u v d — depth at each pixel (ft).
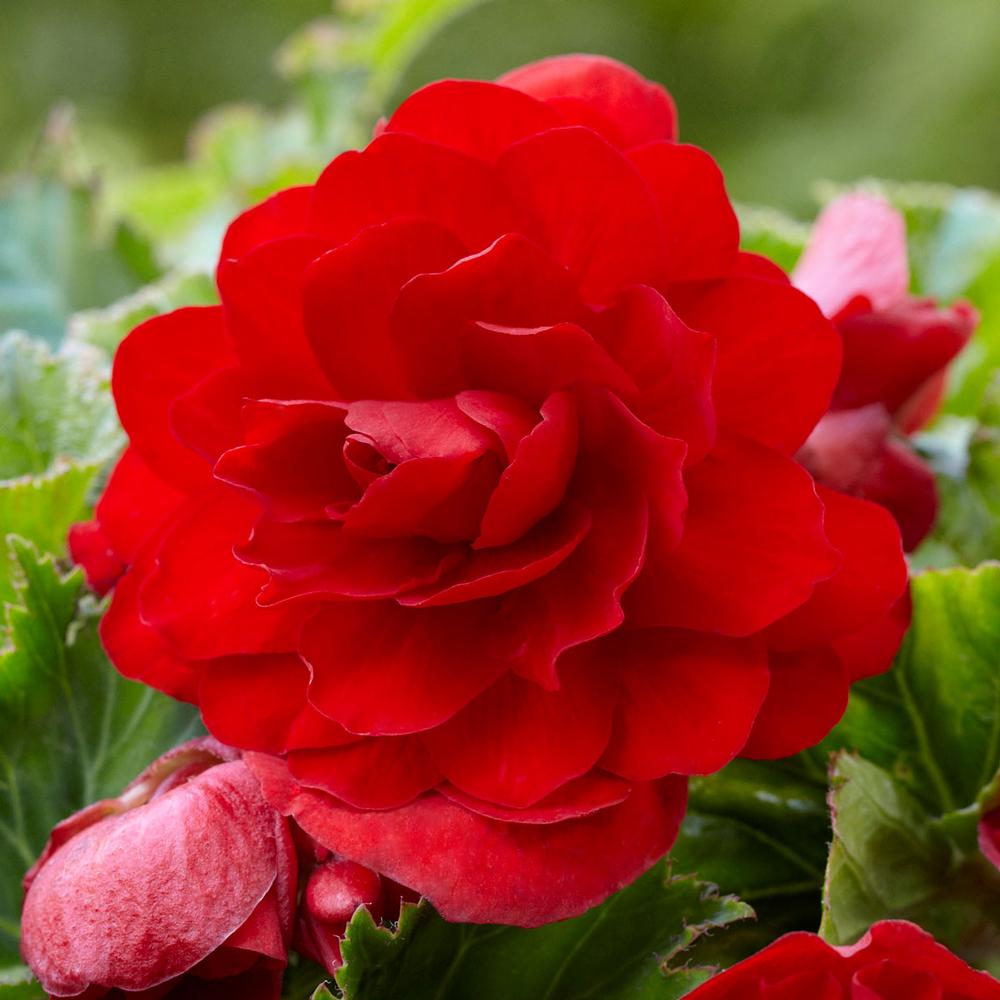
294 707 1.49
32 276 2.04
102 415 1.78
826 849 1.64
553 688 1.43
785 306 1.47
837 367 1.47
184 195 2.67
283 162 2.25
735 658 1.47
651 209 1.45
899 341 1.65
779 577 1.45
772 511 1.46
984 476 1.82
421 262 1.44
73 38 7.50
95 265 2.09
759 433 1.48
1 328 2.01
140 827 1.45
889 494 1.68
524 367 1.44
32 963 1.46
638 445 1.43
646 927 1.54
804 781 1.65
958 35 6.36
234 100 7.57
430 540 1.47
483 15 7.19
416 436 1.41
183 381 1.51
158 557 1.49
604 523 1.45
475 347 1.44
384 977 1.48
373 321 1.46
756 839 1.65
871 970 1.44
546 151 1.44
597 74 1.55
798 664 1.49
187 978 1.50
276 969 1.49
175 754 1.52
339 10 2.61
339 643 1.47
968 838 1.61
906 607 1.56
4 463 1.77
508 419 1.42
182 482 1.51
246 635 1.49
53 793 1.61
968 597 1.63
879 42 6.64
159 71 7.56
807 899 1.64
